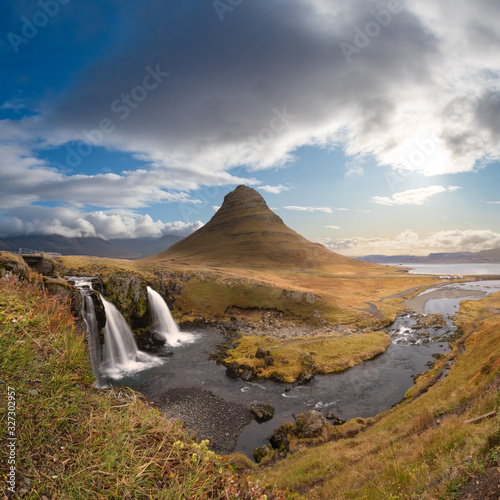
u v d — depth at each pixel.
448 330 54.84
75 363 4.33
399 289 117.62
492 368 15.77
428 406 17.92
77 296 24.50
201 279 73.44
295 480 13.55
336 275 149.88
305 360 38.16
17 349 4.01
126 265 68.31
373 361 40.16
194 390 31.67
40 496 2.65
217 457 3.86
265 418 26.06
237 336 52.69
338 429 21.61
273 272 153.62
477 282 151.00
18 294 5.83
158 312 56.06
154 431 3.85
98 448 3.27
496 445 5.73
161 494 2.97
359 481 9.96
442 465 6.46
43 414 3.36
